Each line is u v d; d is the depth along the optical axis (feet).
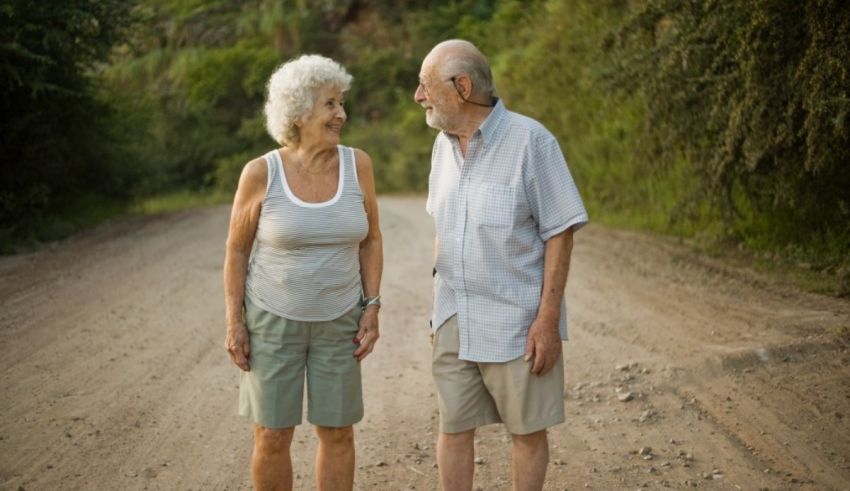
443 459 11.21
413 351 20.65
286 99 10.41
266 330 10.69
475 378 11.00
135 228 44.16
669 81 29.86
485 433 15.15
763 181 28.35
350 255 10.91
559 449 14.34
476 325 10.70
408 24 110.93
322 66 10.48
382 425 15.75
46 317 23.00
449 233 10.80
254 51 106.22
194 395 17.17
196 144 96.12
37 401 16.47
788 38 24.79
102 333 21.52
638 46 32.37
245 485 13.04
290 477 11.15
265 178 10.57
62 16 38.96
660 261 29.99
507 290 10.59
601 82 37.14
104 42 43.16
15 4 36.91
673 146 31.30
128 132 61.16
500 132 10.50
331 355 10.88
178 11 113.09
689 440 14.32
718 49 28.12
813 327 19.54
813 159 24.32
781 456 13.41
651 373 17.63
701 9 28.12
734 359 17.49
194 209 58.44
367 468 13.78
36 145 41.83
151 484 12.98
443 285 11.06
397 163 93.25
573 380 17.79
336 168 10.78
